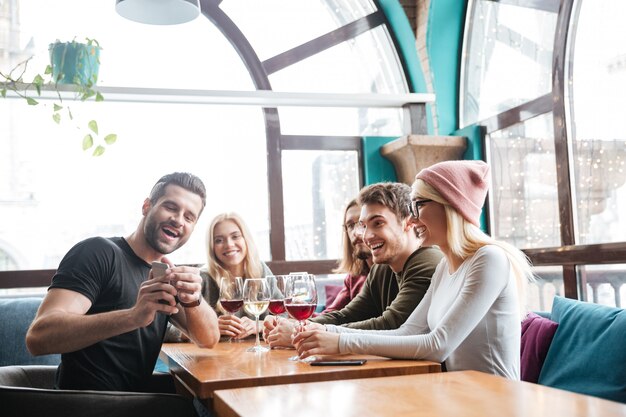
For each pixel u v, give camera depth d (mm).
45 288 4957
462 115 5766
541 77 4805
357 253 3342
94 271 2223
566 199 4438
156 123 5305
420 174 2293
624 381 2545
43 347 2045
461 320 2043
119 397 2029
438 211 2258
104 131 5172
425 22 5609
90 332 2021
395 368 1938
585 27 4328
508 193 5145
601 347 2695
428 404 1357
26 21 5121
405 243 2711
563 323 3012
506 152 5152
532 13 4895
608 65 4133
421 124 5562
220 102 5246
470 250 2199
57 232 5039
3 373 2406
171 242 2369
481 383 1568
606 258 3900
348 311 3016
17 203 4969
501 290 2115
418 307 2426
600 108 4203
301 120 5609
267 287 2475
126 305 2293
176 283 2314
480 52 5520
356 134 5750
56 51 4781
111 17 5312
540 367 3027
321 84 5770
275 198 5453
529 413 1267
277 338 2494
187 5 3535
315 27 5797
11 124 4973
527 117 4852
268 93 5184
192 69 5477
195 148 5383
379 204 2713
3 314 4066
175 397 2102
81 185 5109
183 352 2498
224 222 3699
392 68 5934
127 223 5195
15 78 5035
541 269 4641
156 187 2402
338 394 1478
